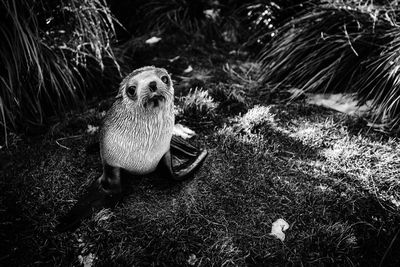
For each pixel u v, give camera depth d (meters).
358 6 1.70
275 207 1.22
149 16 2.36
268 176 1.31
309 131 1.49
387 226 1.18
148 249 1.12
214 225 1.17
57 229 1.16
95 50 1.74
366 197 1.24
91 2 1.63
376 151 1.40
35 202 1.24
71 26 1.68
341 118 1.57
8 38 1.47
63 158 1.39
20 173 1.34
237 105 1.64
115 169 1.18
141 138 1.09
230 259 1.09
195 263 1.09
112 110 1.09
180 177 1.25
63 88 1.70
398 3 1.68
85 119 1.58
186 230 1.15
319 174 1.32
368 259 1.12
